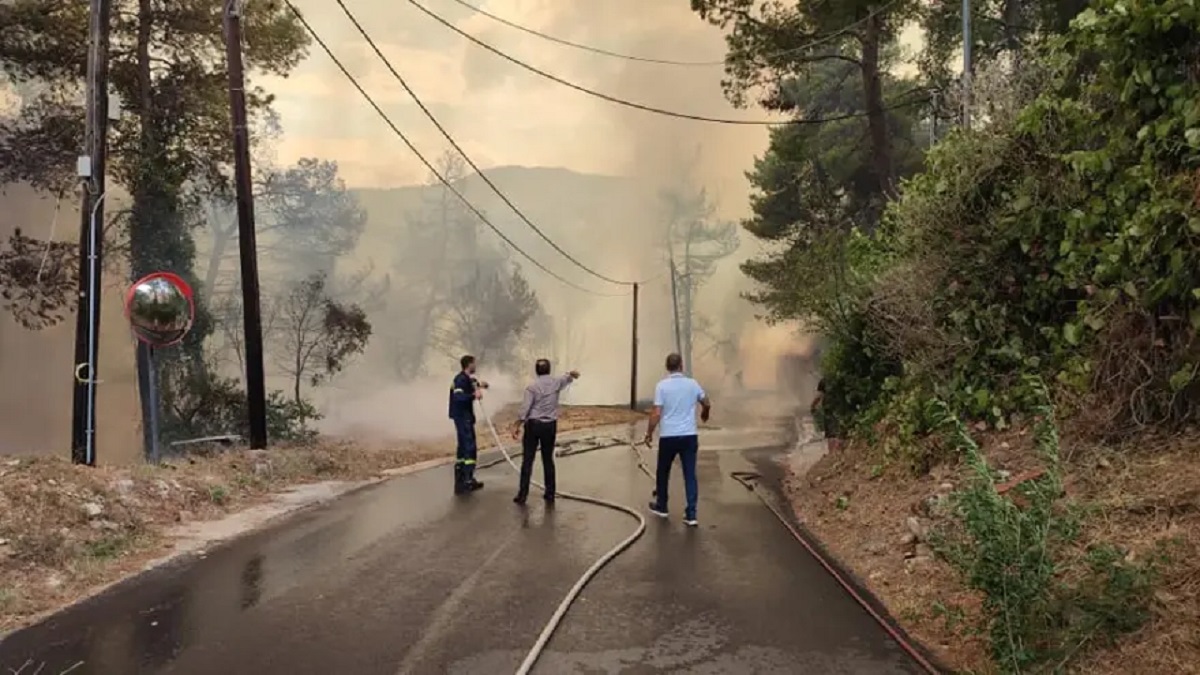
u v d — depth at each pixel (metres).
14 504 6.98
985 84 8.85
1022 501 5.05
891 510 7.62
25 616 5.37
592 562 6.78
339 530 8.16
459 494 10.66
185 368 19.34
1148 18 5.79
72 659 4.61
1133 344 5.91
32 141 17.53
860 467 9.84
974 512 4.07
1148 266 5.72
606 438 19.78
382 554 7.11
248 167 12.49
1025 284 7.79
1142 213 5.59
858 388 11.05
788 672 4.36
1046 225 7.47
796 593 5.85
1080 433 6.18
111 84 18.64
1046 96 7.56
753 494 10.66
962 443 5.70
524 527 8.31
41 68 17.73
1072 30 6.79
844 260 12.05
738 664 4.48
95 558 6.70
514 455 16.05
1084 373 6.52
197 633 5.04
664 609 5.49
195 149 19.56
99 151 10.95
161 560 6.88
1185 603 3.98
